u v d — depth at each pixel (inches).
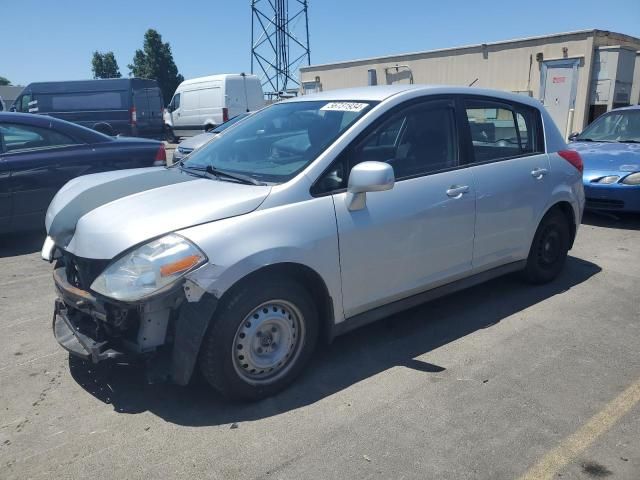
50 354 144.9
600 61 592.7
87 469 99.7
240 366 116.6
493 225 161.6
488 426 111.2
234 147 151.2
